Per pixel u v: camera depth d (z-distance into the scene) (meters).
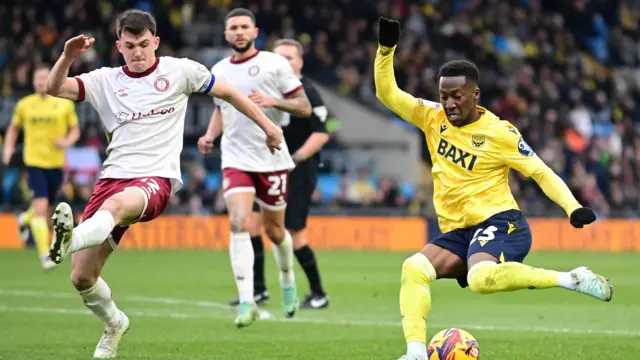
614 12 82.62
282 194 23.12
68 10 68.75
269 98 22.78
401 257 50.66
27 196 56.81
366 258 49.78
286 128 27.20
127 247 57.19
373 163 63.00
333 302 29.09
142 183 16.52
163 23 69.12
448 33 73.50
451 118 15.91
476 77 15.86
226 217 57.81
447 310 27.03
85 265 16.72
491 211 15.87
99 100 16.97
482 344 19.81
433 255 15.89
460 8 78.69
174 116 17.11
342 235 57.97
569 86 73.69
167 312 26.11
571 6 81.62
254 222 27.39
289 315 24.00
